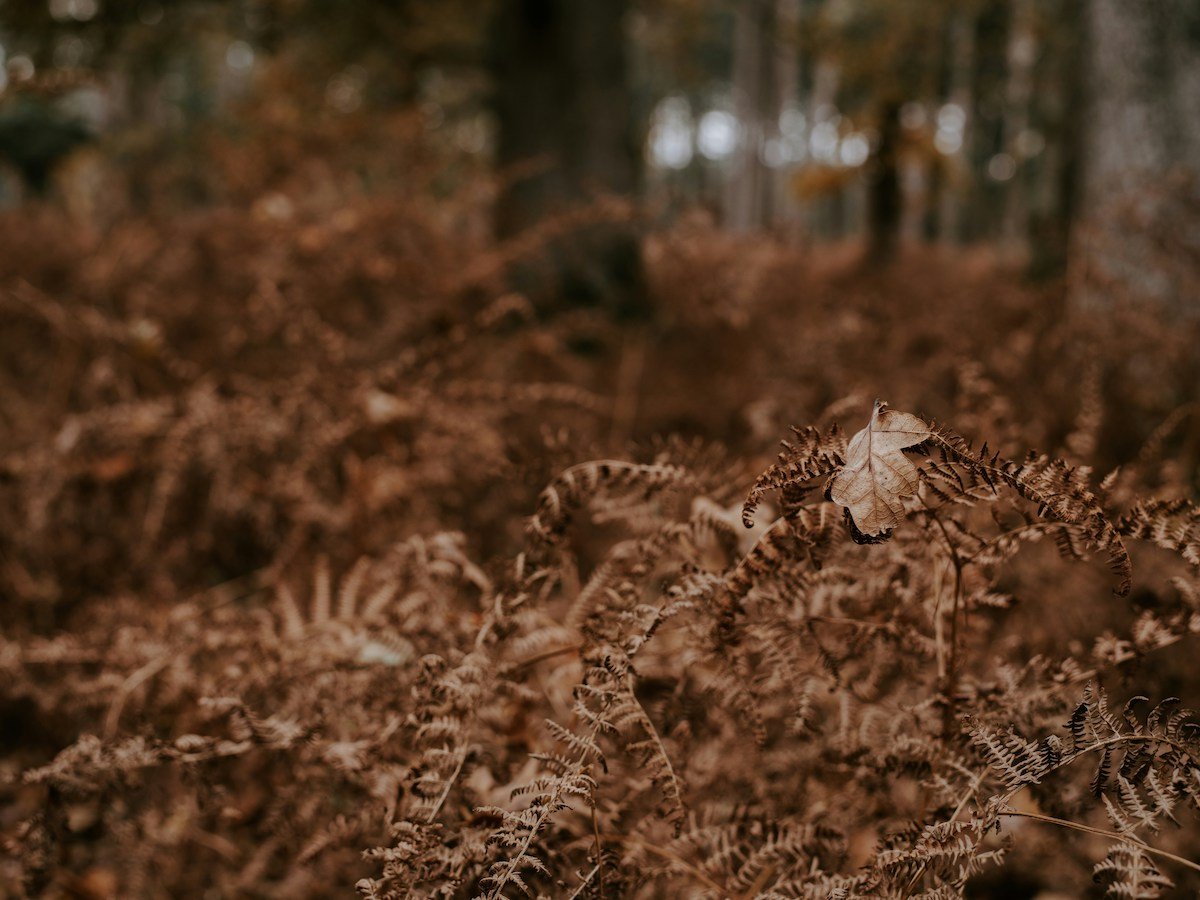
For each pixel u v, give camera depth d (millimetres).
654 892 1091
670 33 9938
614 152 5504
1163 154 3205
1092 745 780
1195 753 744
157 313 3039
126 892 1354
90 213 4887
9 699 1732
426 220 3344
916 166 9234
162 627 1427
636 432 2957
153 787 1499
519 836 814
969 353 2426
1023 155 17688
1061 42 10742
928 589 1097
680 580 957
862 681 1170
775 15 9219
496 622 1054
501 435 2439
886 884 808
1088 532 813
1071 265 2650
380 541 2018
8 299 2715
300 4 6047
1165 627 959
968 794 829
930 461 809
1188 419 2188
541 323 3525
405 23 6555
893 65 9055
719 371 3158
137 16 5066
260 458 2223
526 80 5488
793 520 906
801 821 1077
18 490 2133
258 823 1433
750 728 996
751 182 26062
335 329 2787
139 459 2254
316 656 1223
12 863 1477
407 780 968
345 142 3775
